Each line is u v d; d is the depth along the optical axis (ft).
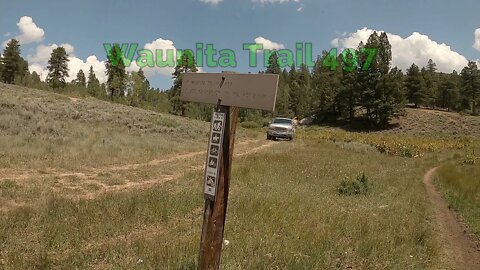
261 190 33.96
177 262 16.38
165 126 99.76
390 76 254.47
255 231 21.81
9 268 15.80
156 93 392.06
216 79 13.51
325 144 97.91
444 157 92.79
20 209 24.34
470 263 22.31
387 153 96.84
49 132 62.23
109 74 273.33
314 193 35.45
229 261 17.12
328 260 18.95
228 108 13.24
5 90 119.24
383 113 252.62
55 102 106.83
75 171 40.98
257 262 17.20
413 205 34.55
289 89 369.71
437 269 20.77
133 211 24.81
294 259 17.88
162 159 55.62
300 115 334.85
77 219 22.88
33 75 344.69
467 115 291.17
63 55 307.58
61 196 28.99
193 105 247.09
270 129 109.40
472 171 59.93
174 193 30.94
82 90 292.40
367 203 33.81
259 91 12.22
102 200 27.78
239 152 71.46
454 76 394.52
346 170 51.88
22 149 46.32
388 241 22.58
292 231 22.39
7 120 60.59
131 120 96.43
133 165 48.06
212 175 13.30
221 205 13.39
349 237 23.18
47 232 20.30
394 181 46.96
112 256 17.47
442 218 32.14
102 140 63.05
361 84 259.80
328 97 284.61
